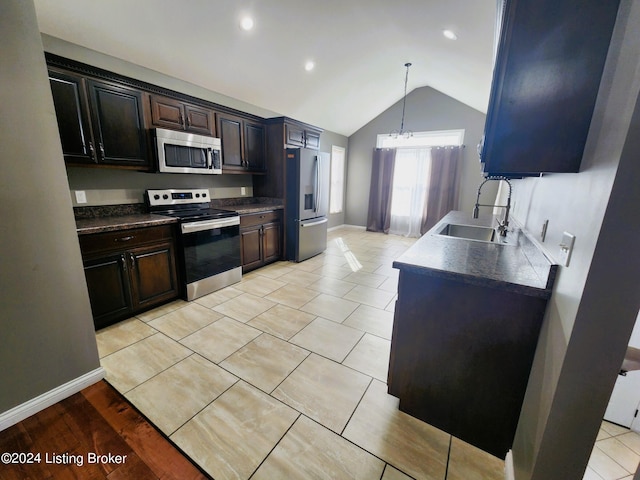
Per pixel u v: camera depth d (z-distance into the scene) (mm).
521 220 2084
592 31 897
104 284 2264
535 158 1024
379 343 2217
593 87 920
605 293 774
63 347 1610
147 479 1220
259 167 4000
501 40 1018
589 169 895
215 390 1709
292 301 2938
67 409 1563
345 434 1438
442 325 1381
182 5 2234
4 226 1351
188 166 2918
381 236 6141
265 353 2068
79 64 2090
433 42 3100
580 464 908
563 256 1021
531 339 1209
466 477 1248
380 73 4352
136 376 1812
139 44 2473
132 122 2490
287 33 2879
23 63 1337
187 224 2740
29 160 1399
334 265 4148
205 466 1272
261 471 1253
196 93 3295
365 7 2693
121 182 2760
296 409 1583
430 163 5676
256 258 3816
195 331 2336
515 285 1167
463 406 1399
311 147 4633
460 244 1854
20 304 1439
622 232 730
